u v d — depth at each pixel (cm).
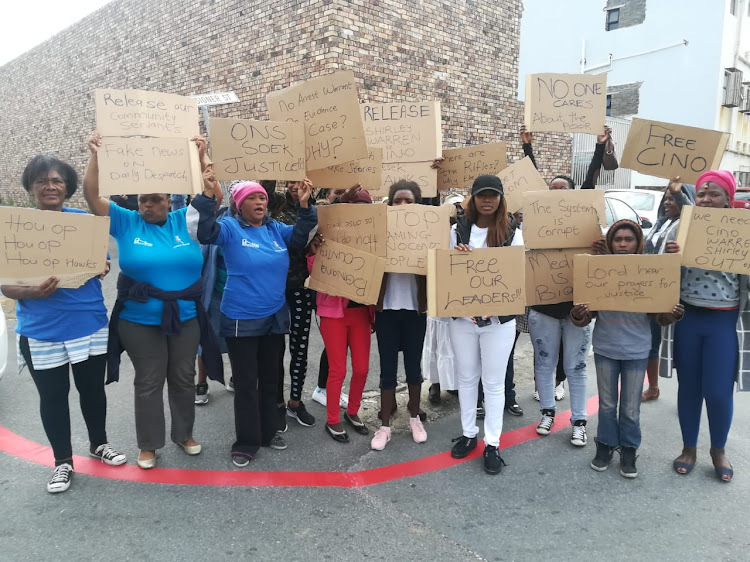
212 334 332
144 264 297
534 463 329
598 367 318
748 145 2012
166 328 304
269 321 321
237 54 860
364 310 350
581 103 383
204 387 413
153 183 280
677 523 267
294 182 327
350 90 301
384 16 779
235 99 669
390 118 404
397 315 344
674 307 296
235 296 312
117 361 315
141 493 291
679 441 358
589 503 285
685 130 339
